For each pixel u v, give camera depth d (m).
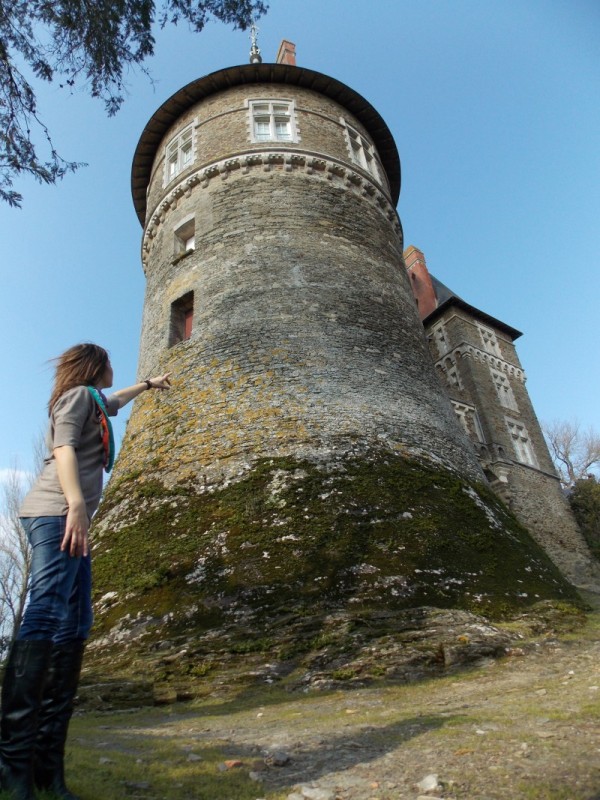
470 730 3.60
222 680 6.43
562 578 10.51
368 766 3.03
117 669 7.10
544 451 26.27
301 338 12.20
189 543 9.08
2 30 8.45
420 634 6.80
